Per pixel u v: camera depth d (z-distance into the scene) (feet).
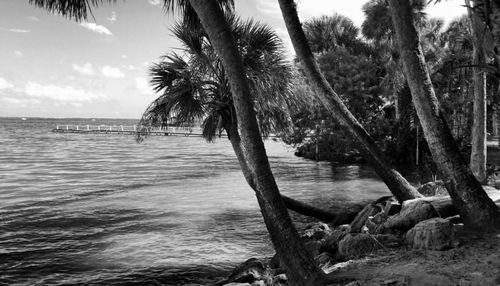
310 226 36.58
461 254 18.19
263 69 33.73
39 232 39.81
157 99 34.50
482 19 19.27
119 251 33.35
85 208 51.42
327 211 38.37
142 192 63.77
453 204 23.12
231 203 53.26
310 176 80.64
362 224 27.43
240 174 87.56
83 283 26.78
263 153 16.70
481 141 52.85
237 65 16.75
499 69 18.10
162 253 32.58
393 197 34.19
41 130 385.09
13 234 39.04
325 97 30.71
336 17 115.44
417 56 23.67
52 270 29.25
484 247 18.70
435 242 19.56
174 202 54.54
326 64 94.07
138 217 45.60
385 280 15.90
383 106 102.68
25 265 30.27
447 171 22.80
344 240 22.61
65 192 64.69
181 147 194.08
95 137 265.95
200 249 33.42
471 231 21.29
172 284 26.45
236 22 33.27
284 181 73.20
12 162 117.19
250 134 16.67
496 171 60.03
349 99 92.84
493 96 77.20
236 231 38.81
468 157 84.07
